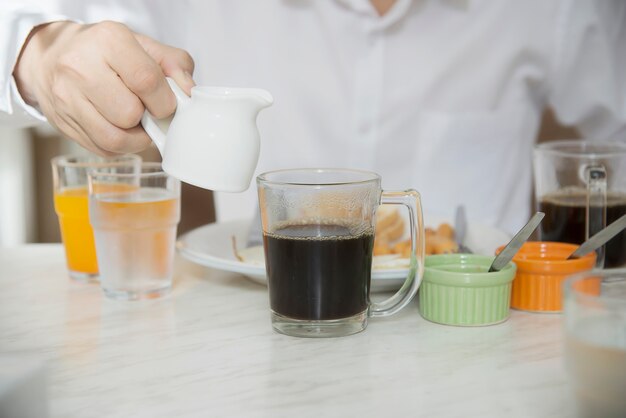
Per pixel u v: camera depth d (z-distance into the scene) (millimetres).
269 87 1229
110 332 729
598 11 1182
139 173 815
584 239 811
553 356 676
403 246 871
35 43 809
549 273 759
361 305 722
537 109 1273
